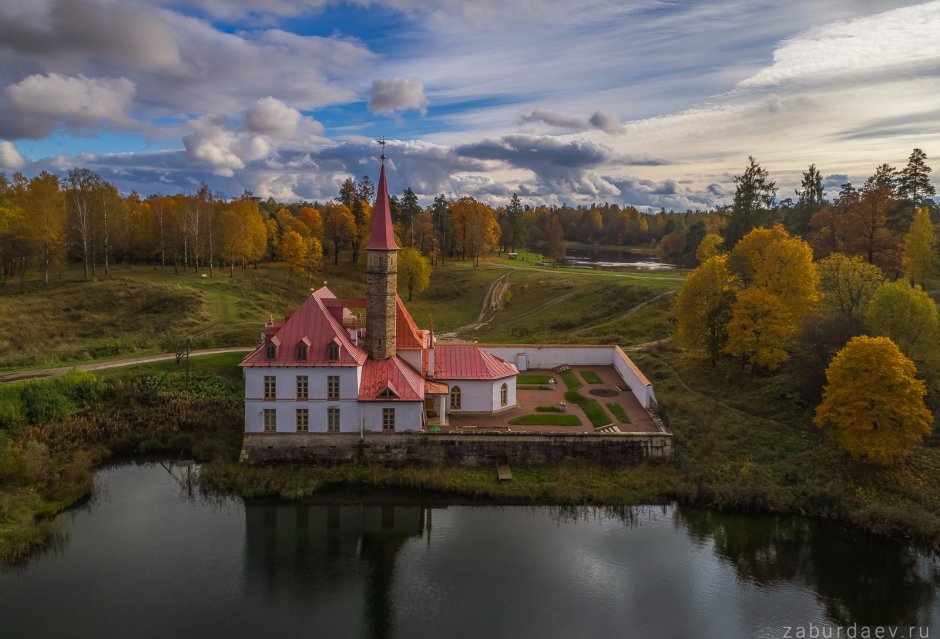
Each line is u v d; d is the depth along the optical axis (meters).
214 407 65.75
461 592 41.28
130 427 61.97
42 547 44.84
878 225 92.56
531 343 91.94
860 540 47.41
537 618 38.78
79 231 111.50
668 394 70.38
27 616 37.50
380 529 48.88
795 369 67.25
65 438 58.69
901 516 47.12
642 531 48.81
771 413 62.97
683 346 78.06
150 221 128.50
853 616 39.38
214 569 43.16
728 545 46.88
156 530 47.75
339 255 163.62
